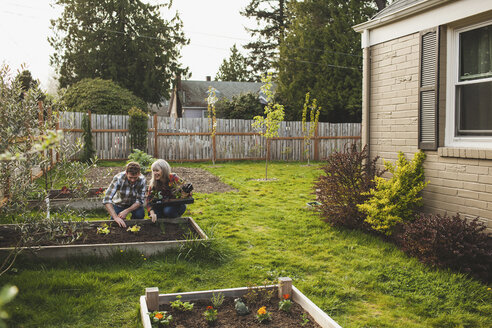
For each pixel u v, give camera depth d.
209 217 6.22
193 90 34.19
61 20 26.45
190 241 4.20
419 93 5.18
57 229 3.75
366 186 5.51
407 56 5.40
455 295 3.51
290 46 23.73
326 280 3.80
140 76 27.09
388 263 4.28
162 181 5.12
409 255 4.50
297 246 4.86
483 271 3.98
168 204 5.08
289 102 22.89
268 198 8.11
